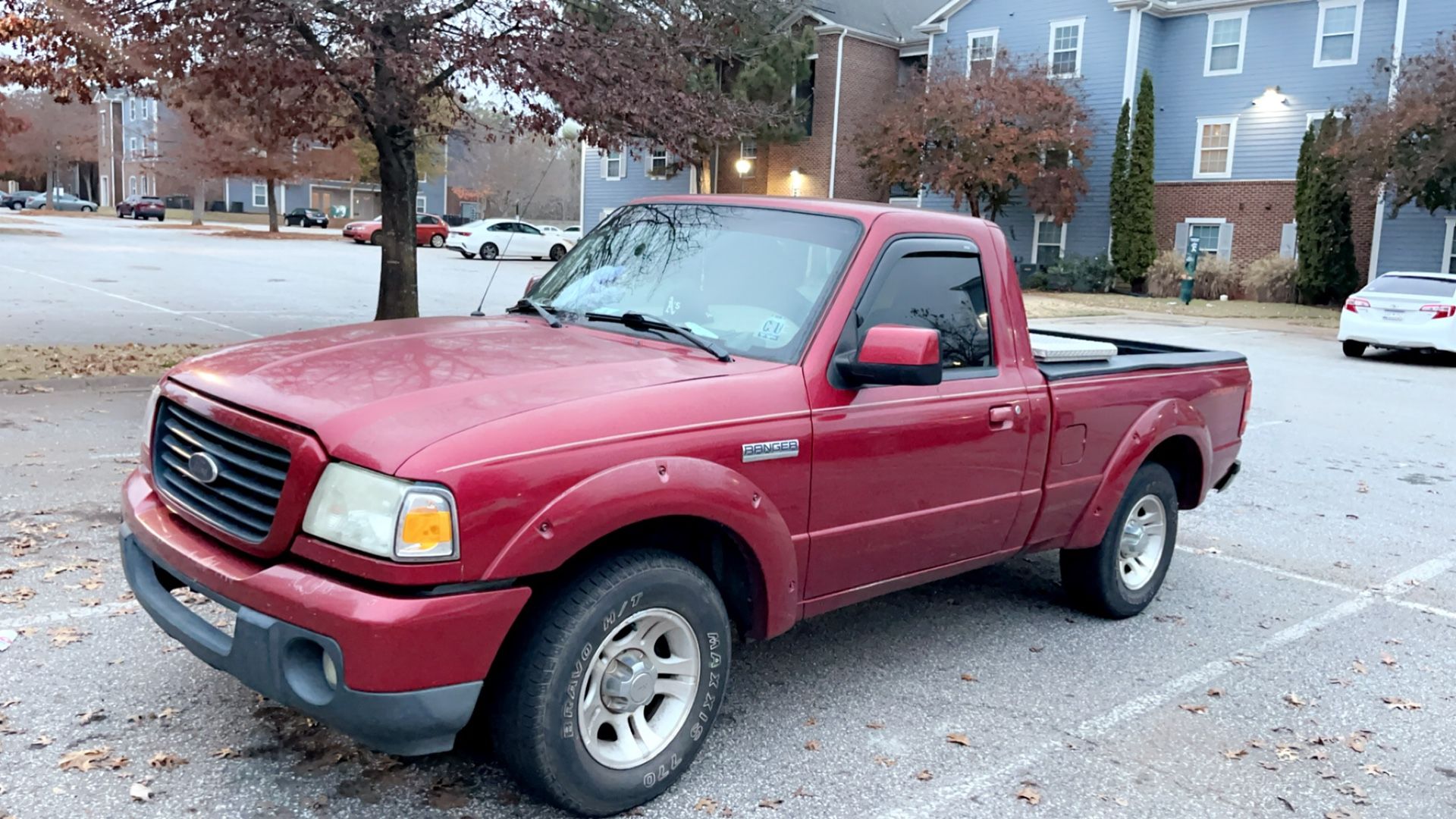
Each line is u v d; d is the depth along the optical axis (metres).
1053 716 4.15
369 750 3.51
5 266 23.81
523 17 9.77
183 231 47.69
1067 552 5.22
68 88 10.64
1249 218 30.97
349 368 3.27
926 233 4.12
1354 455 9.83
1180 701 4.36
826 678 4.40
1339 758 3.93
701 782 3.48
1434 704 4.45
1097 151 32.59
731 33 14.26
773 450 3.40
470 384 3.10
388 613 2.66
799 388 3.54
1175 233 32.53
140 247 34.19
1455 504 8.08
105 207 80.94
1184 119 31.98
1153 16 31.70
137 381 9.91
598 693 3.13
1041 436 4.45
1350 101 28.06
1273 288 29.67
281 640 2.77
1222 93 31.12
